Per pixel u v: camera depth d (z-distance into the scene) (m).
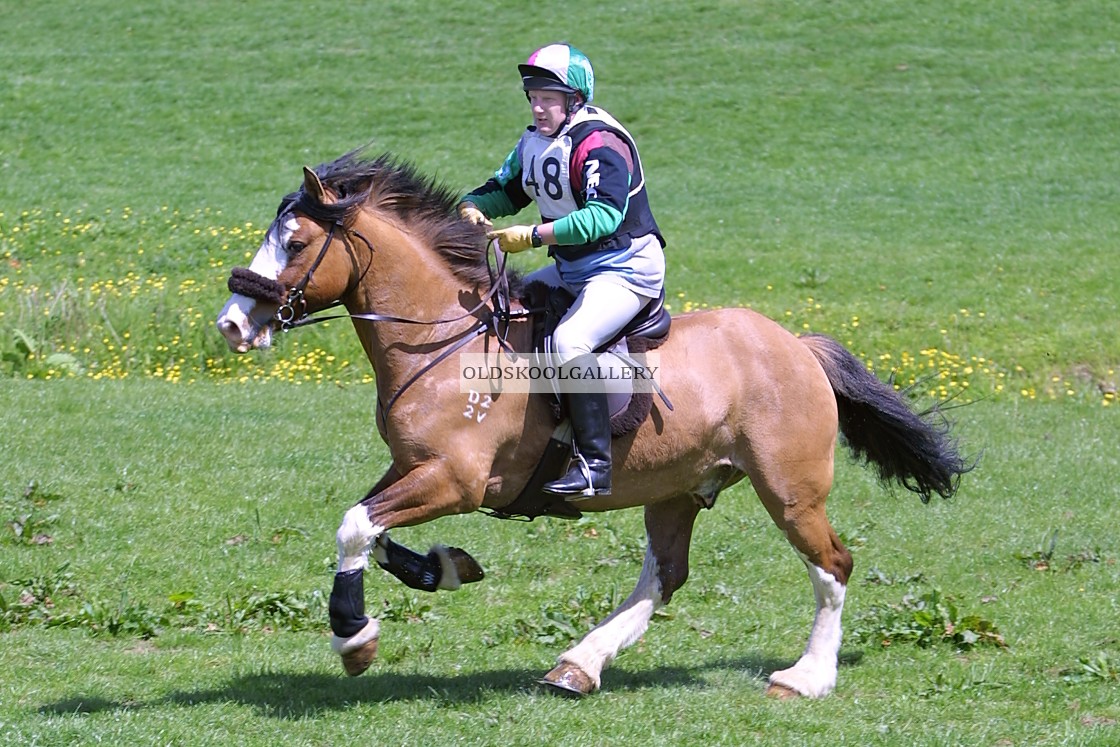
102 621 10.28
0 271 24.83
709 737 7.96
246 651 9.76
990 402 19.69
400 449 8.03
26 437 15.12
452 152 34.97
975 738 7.90
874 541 12.90
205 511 13.04
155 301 21.73
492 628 10.48
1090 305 23.88
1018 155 34.88
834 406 9.07
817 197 31.95
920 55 42.25
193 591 11.11
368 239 8.07
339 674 9.21
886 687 9.11
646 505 9.29
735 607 11.14
